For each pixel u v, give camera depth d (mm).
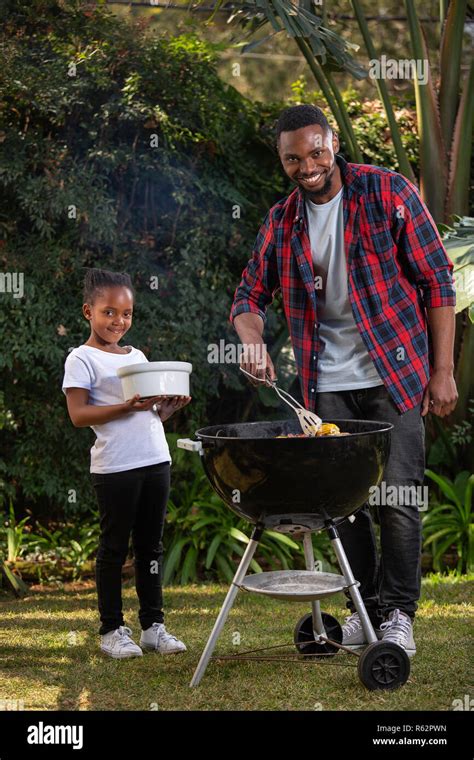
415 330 2541
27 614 3402
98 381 2635
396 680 2285
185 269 4555
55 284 4348
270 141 4922
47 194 4266
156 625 2705
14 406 4352
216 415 5023
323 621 2629
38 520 4625
